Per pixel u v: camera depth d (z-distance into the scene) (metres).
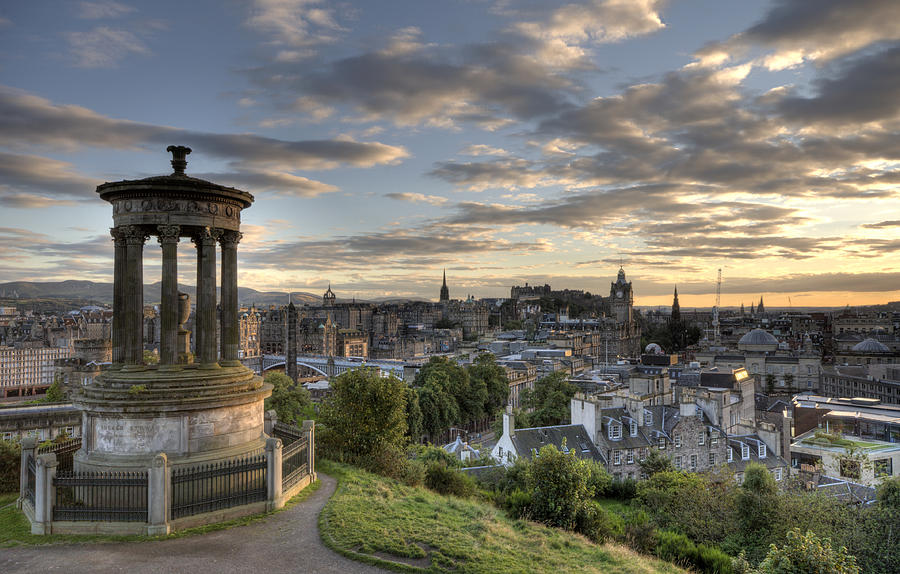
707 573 37.00
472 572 22.44
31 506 27.64
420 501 33.84
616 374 196.88
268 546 23.92
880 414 121.50
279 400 100.62
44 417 79.06
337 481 35.00
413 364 186.38
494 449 82.88
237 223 34.16
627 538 40.53
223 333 34.09
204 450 30.06
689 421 83.88
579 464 40.16
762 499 44.84
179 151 32.69
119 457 28.91
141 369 31.06
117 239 31.78
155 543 24.16
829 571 25.17
